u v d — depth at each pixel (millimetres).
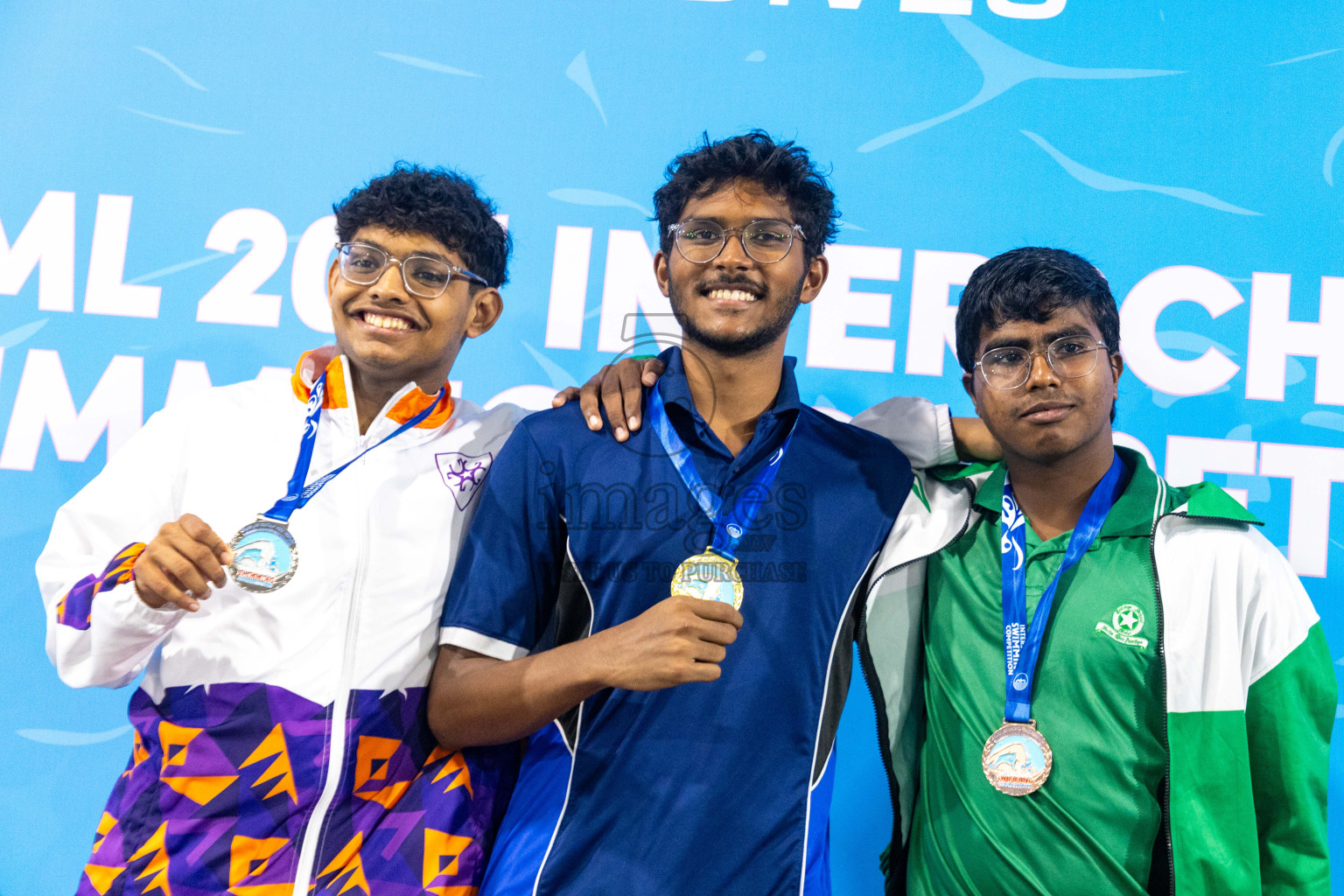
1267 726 1341
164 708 1409
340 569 1433
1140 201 2090
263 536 1393
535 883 1305
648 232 2150
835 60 2180
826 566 1407
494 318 1659
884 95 2162
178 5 2242
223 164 2197
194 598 1275
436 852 1394
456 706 1346
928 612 1497
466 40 2229
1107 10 2150
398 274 1478
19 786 2008
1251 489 2002
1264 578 1366
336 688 1394
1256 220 2070
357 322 1491
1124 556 1400
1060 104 2133
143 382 2131
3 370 2135
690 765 1314
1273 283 2049
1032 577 1433
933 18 2180
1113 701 1341
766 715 1332
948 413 1618
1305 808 1308
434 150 2195
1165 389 2035
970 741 1372
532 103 2205
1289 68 2111
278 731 1370
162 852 1344
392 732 1419
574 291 2143
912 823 1490
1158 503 1420
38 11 2246
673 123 2184
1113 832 1303
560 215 2166
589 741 1357
